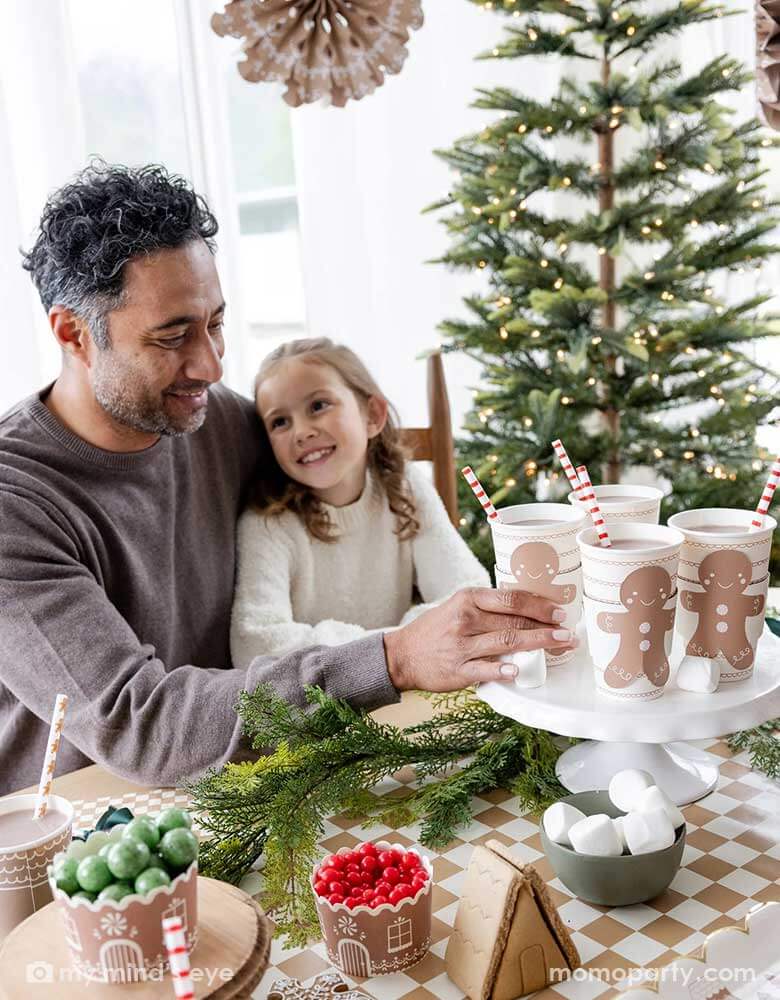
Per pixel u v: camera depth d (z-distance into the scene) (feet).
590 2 9.10
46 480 3.98
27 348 8.03
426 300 10.82
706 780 2.97
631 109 7.75
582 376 8.52
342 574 5.25
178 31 8.98
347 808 2.93
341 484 5.21
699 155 7.82
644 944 2.36
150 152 9.18
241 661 4.62
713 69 7.91
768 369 8.75
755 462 8.49
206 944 2.18
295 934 2.41
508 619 2.99
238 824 2.79
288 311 10.98
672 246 8.36
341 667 3.23
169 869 2.11
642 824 2.45
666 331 8.45
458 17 10.22
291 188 10.68
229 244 9.66
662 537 2.78
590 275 8.41
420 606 5.01
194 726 3.26
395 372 10.93
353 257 10.59
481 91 8.21
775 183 10.21
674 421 10.61
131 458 4.20
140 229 3.66
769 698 2.68
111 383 3.88
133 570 4.21
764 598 2.74
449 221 8.65
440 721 3.29
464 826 2.90
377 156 10.43
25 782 4.18
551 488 8.99
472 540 8.78
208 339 3.92
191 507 4.59
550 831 2.57
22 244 7.98
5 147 7.75
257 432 5.11
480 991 2.21
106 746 3.39
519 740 3.10
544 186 8.26
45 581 3.62
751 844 2.72
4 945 2.22
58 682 3.53
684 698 2.68
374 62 4.97
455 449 8.92
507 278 8.12
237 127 10.43
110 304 3.71
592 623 2.68
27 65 7.98
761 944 2.30
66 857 2.12
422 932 2.37
